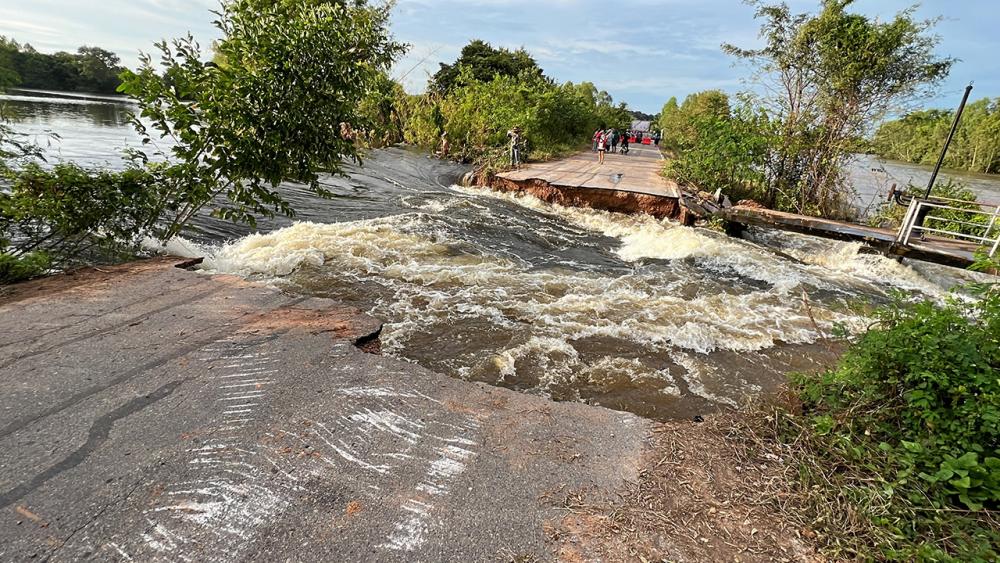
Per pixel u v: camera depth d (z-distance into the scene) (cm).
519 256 817
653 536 217
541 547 208
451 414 306
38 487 224
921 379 294
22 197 497
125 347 364
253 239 754
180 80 565
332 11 648
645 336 520
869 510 226
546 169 1688
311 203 1095
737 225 1121
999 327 296
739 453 280
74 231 539
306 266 665
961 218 1012
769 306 650
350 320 447
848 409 302
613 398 401
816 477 253
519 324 528
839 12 1131
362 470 248
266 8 615
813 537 220
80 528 203
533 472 256
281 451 257
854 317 627
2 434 258
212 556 194
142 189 571
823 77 1194
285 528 209
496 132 2184
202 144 583
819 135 1234
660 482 253
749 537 219
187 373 332
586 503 235
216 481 233
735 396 416
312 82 624
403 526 214
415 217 1012
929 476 235
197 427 274
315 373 342
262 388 318
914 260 922
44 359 338
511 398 334
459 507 228
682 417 380
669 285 712
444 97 2778
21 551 191
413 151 2311
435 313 542
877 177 1390
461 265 726
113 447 253
